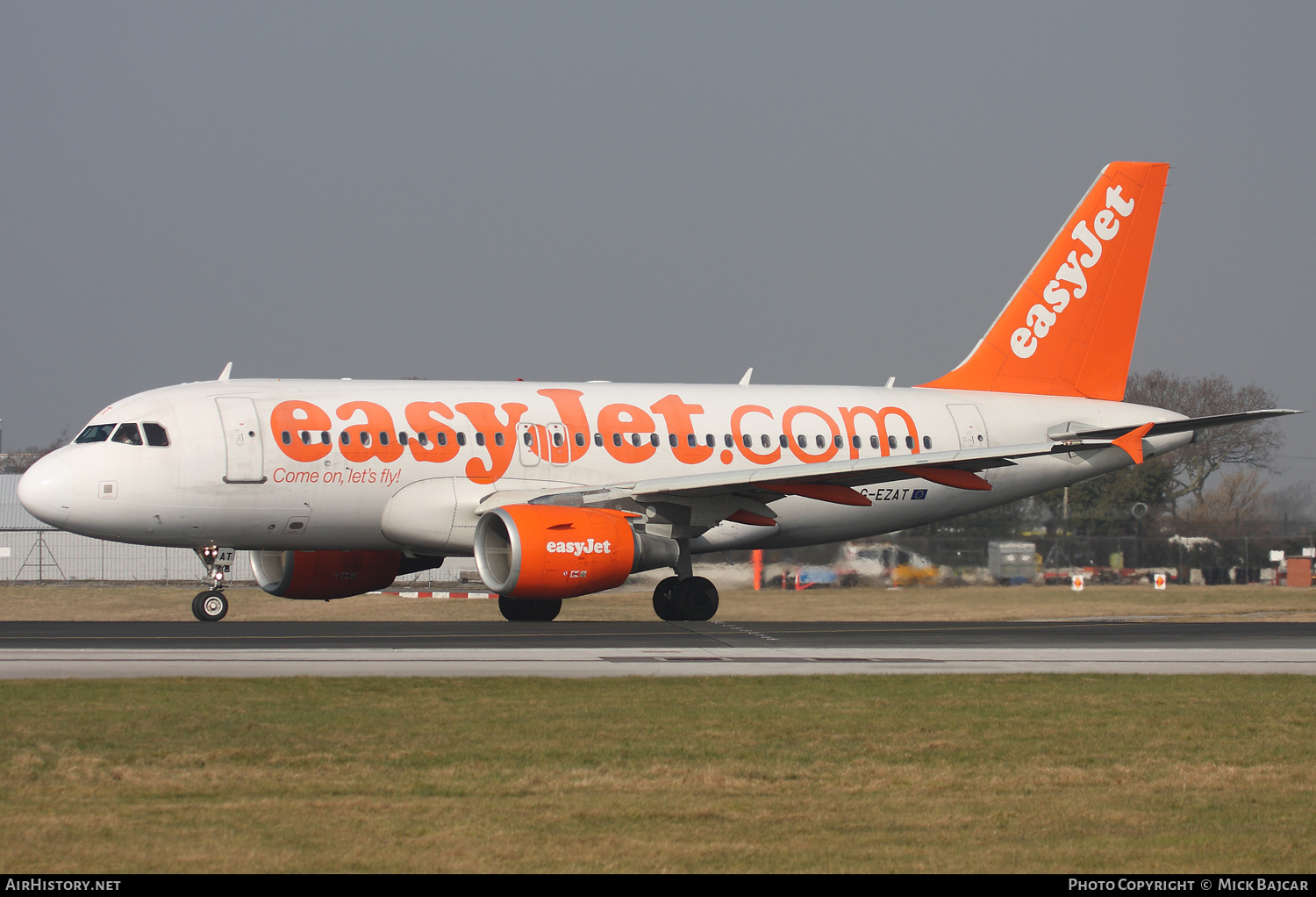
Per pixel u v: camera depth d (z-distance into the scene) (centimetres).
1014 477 13012
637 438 11594
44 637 8550
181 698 5884
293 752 4781
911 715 5719
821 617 12631
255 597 15775
